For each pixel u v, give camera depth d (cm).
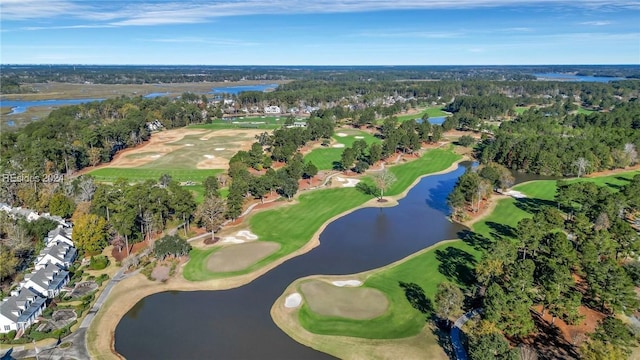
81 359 5862
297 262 8819
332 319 6756
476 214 11306
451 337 6206
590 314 6725
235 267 8494
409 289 7644
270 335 6431
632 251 8356
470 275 8125
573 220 9375
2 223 9688
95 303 7256
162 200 10069
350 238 9994
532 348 5816
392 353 5950
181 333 6488
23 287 7288
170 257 8762
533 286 6888
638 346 5866
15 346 6138
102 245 9206
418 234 10219
